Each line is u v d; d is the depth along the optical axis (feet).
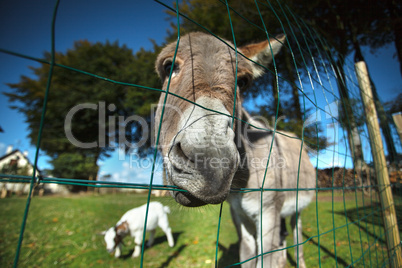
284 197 7.73
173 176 3.89
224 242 13.29
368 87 8.47
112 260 11.09
